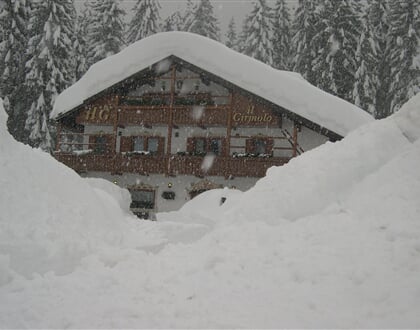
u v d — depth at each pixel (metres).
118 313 4.92
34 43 29.56
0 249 6.16
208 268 6.59
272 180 9.60
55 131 30.98
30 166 8.17
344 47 30.98
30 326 4.48
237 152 22.72
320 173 8.81
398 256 5.75
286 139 22.09
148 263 7.07
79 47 35.84
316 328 4.43
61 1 30.73
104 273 6.39
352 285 5.39
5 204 7.02
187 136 23.36
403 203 7.14
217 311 5.00
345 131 20.12
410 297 4.80
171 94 22.50
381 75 34.03
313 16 33.38
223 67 21.58
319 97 20.72
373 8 35.75
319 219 7.63
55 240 6.78
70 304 5.16
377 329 4.30
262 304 5.18
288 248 6.80
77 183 9.16
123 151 24.09
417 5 30.28
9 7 29.92
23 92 30.17
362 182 8.39
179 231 9.78
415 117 9.35
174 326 4.55
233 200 13.02
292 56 36.94
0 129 8.29
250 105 21.56
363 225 6.90
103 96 23.58
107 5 35.03
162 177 23.12
